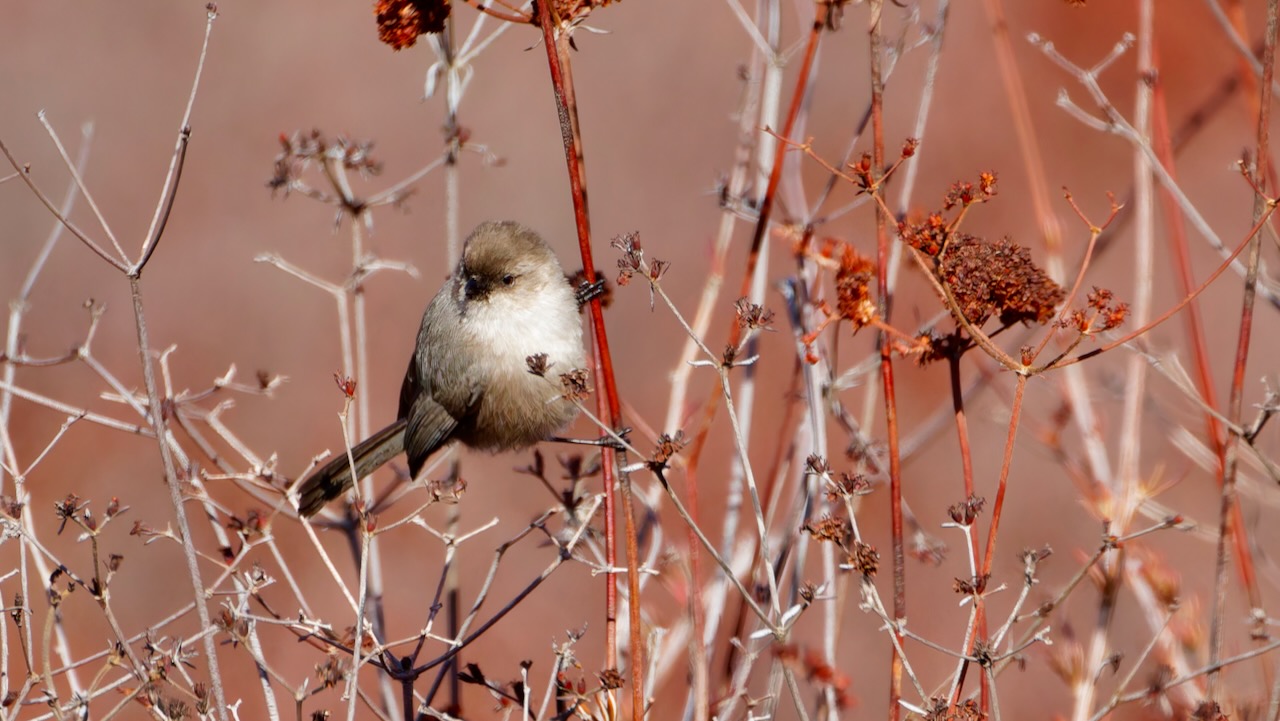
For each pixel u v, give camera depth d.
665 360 15.16
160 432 6.40
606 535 6.98
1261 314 14.53
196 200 18.17
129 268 6.42
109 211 18.28
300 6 19.95
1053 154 16.34
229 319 16.64
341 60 19.91
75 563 13.15
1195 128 10.61
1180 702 7.60
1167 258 15.23
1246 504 10.16
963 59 17.80
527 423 9.24
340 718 11.52
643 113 18.38
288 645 12.54
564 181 17.98
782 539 7.99
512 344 9.04
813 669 6.90
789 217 8.43
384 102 19.28
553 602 13.17
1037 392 11.41
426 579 13.42
